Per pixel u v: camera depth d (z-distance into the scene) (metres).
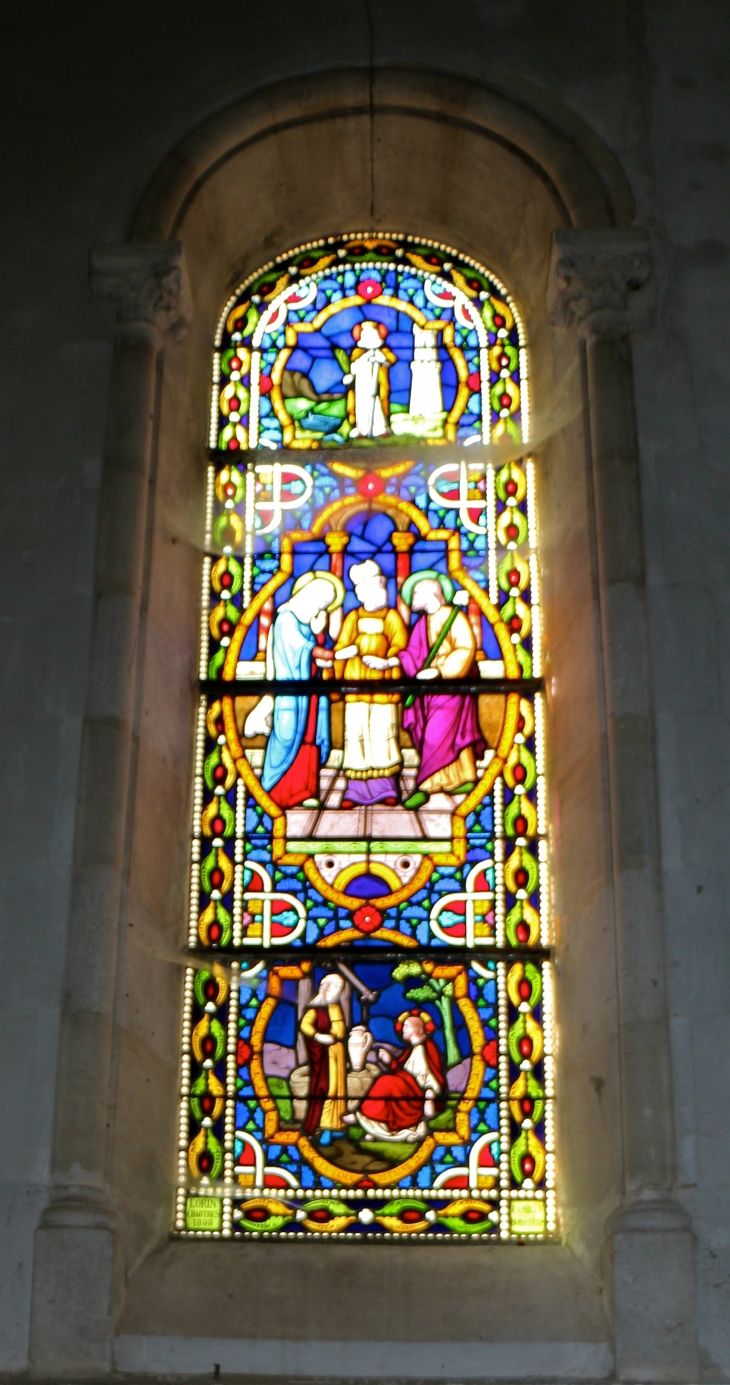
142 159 8.36
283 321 8.69
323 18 8.60
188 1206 6.82
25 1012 6.64
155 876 7.16
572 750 7.31
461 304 8.70
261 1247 6.66
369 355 8.57
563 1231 6.71
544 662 7.75
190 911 7.35
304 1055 7.08
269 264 8.86
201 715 7.73
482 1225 6.76
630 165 8.21
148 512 7.61
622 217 8.07
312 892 7.37
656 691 7.10
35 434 7.74
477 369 8.51
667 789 6.92
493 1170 6.86
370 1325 6.25
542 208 8.30
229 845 7.46
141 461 7.65
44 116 8.48
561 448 7.94
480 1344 6.17
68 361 7.88
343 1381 6.11
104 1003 6.63
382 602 7.95
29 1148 6.45
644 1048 6.44
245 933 7.30
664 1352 6.03
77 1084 6.50
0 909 6.83
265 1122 6.96
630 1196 6.29
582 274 7.88
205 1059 7.09
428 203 8.79
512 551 8.03
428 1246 6.69
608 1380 6.06
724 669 7.14
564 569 7.68
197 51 8.59
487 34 8.54
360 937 7.28
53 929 6.79
